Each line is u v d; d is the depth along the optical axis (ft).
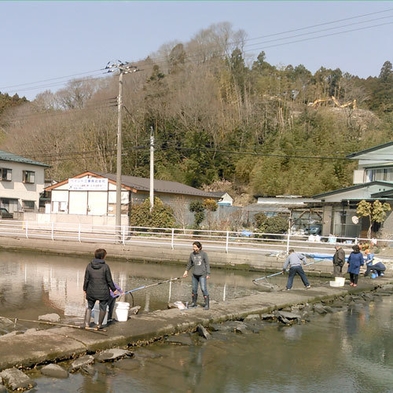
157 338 26.43
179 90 185.57
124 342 24.54
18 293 41.91
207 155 174.81
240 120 183.93
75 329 25.34
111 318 27.45
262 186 147.23
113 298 27.07
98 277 25.14
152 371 21.39
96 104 195.93
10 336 23.62
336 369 22.76
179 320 29.04
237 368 22.38
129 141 180.96
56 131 194.80
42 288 44.73
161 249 70.64
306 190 133.90
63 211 110.32
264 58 239.09
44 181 148.36
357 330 31.27
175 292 45.19
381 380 21.38
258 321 32.45
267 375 21.56
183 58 205.16
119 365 21.80
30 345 22.16
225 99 195.83
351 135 166.09
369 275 58.39
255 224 106.63
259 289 48.91
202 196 122.83
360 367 23.20
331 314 36.65
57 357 21.58
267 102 189.37
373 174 106.32
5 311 34.40
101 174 110.63
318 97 218.38
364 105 247.09
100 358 22.12
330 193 102.68
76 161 187.73
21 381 18.57
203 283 33.19
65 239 80.23
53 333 24.38
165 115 182.80
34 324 29.76
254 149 171.42
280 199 122.62
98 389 18.86
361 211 85.20
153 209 96.63
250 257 65.21
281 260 63.52
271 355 24.71
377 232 87.15
